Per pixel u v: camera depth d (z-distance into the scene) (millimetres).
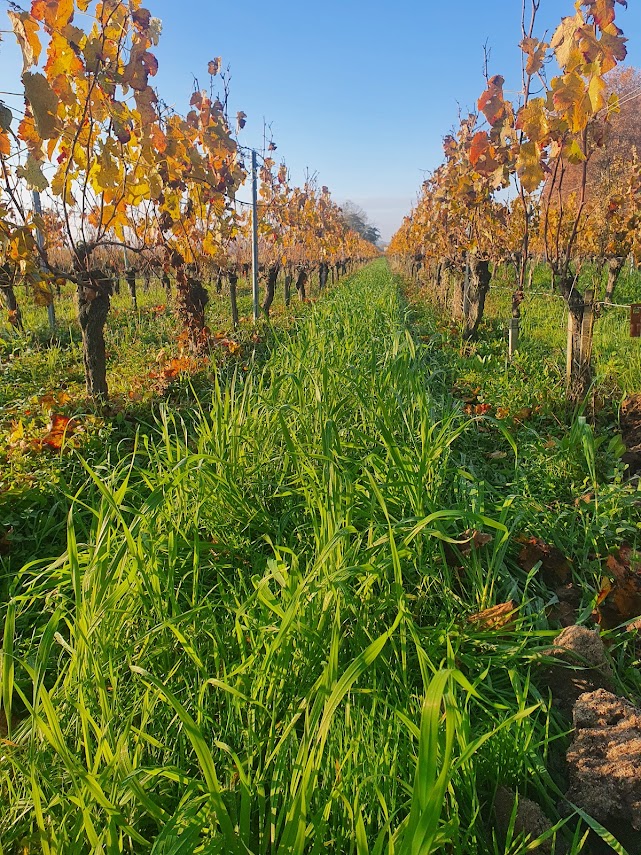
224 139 8867
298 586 2033
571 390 5551
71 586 2654
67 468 4090
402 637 2135
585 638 2422
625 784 1877
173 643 2309
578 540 3430
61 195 5668
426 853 1240
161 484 2609
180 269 8016
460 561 2982
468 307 9828
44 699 1606
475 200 9898
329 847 1650
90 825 1487
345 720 1927
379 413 3902
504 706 2100
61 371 7441
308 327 7043
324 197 23047
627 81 39375
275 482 3494
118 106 5688
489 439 4969
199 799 1568
